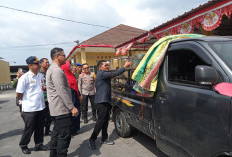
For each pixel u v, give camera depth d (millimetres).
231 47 1947
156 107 2559
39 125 3564
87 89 5383
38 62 3473
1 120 6367
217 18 3949
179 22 5043
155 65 2445
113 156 3238
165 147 2410
